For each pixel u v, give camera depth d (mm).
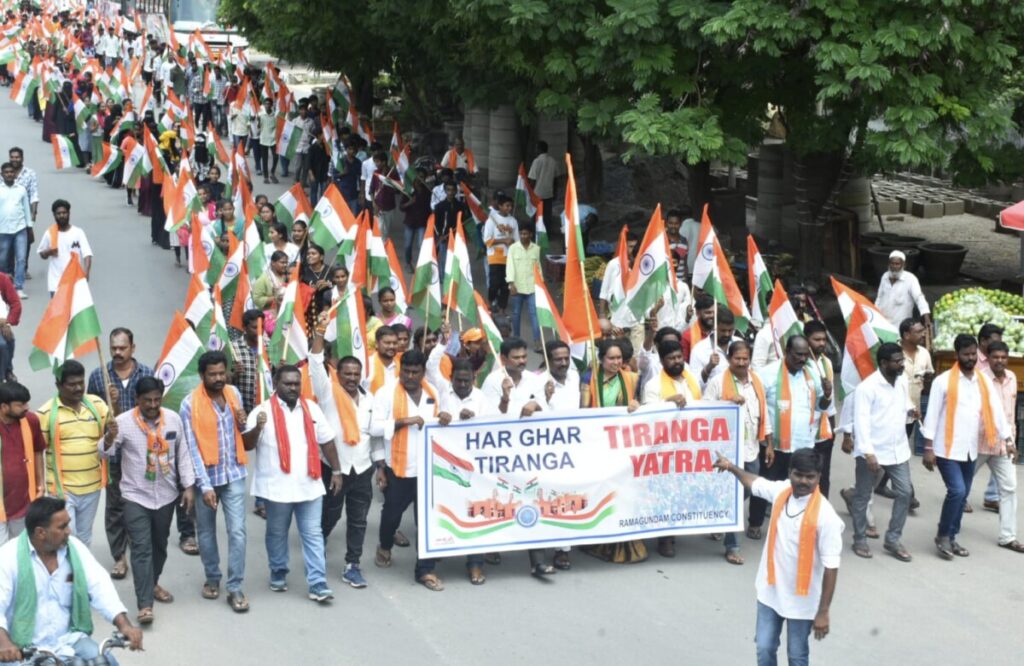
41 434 9344
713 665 9188
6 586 7234
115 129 27719
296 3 24453
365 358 11391
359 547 10383
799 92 16406
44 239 16516
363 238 13906
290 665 9023
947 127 15508
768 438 11039
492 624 9766
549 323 12367
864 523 11320
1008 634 9898
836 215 19781
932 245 20484
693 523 10914
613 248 19906
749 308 18016
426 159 24281
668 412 10766
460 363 10445
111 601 7449
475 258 22234
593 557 11156
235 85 33344
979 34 15016
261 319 11398
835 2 14352
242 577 9906
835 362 15914
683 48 15602
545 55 16281
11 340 13578
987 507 12609
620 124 15531
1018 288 19297
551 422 10516
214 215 19609
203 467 9578
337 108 28047
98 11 54031
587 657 9258
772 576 8188
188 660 9055
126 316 18141
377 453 10359
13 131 35469
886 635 9805
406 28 21125
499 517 10469
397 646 9359
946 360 13930
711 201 22609
